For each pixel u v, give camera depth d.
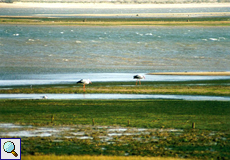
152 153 141.12
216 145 153.38
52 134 166.25
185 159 132.38
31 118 196.75
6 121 189.38
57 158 125.88
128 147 148.50
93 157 128.12
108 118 199.25
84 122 190.00
